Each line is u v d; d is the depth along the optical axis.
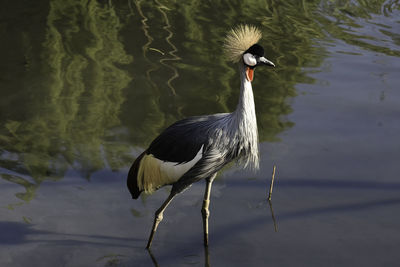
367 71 13.77
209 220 8.51
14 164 9.58
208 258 7.68
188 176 7.32
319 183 9.44
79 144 10.33
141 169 7.58
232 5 17.83
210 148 7.13
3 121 10.96
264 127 11.16
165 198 9.09
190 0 17.97
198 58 14.04
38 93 12.11
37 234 7.99
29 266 7.34
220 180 9.59
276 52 14.71
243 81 7.14
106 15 16.42
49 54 13.87
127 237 8.06
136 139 10.55
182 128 7.38
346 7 18.50
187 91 12.45
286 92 12.68
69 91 12.26
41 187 9.03
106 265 7.46
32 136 10.51
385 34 16.28
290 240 8.04
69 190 9.01
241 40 7.16
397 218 8.53
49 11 16.45
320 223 8.42
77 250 7.72
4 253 7.56
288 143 10.61
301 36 15.81
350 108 11.96
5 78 12.64
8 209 8.45
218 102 11.99
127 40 14.85
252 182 9.52
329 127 11.21
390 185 9.38
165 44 14.71
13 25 15.35
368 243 7.95
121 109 11.62
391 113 11.76
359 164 9.95
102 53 14.08
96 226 8.25
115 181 9.32
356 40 15.75
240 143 7.21
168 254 7.75
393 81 13.20
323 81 13.22
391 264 7.49
